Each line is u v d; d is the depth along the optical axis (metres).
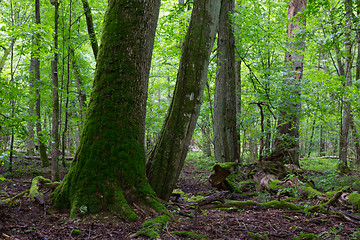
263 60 10.48
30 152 14.07
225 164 6.42
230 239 3.41
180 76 4.79
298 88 8.80
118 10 4.16
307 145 13.49
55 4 6.66
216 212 4.88
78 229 3.26
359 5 6.70
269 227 4.05
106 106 4.04
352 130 9.70
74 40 8.85
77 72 11.02
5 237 2.88
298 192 5.98
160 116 14.37
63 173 9.74
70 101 13.51
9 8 11.13
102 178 3.84
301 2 10.45
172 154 4.69
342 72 9.11
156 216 3.81
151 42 4.33
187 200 5.26
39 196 4.18
